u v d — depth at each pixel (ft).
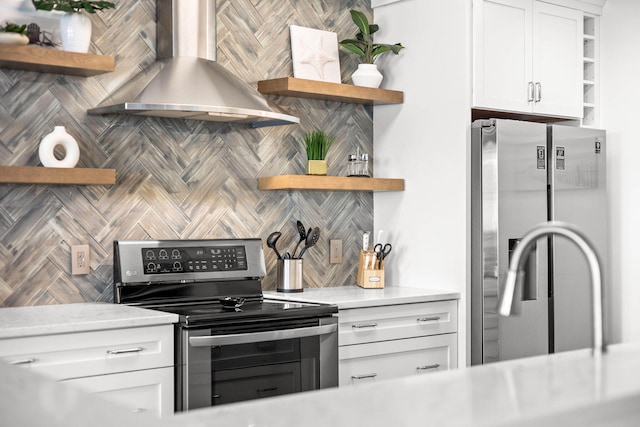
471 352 12.52
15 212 10.29
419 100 13.33
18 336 8.34
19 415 3.60
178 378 9.50
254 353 9.89
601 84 14.47
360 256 13.37
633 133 13.98
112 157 11.09
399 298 11.69
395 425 3.43
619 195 14.19
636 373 4.80
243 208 12.44
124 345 9.09
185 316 9.48
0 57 9.41
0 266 10.18
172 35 11.22
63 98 10.69
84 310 9.92
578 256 13.15
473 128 12.57
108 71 10.30
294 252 12.53
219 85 10.85
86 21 10.17
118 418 3.53
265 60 12.79
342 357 11.04
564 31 13.82
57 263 10.61
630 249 14.01
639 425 4.28
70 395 4.03
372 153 14.16
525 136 12.51
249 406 3.78
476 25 12.69
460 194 12.64
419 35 13.33
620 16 14.15
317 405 3.81
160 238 11.53
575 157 13.17
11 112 10.27
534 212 12.64
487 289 12.32
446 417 3.59
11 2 10.14
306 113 13.24
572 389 4.29
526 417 3.67
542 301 12.65
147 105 10.03
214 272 11.46
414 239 13.41
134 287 10.82
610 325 14.25
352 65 13.96
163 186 11.58
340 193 13.70
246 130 12.48
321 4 13.52
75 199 10.78
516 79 13.16
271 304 10.94
